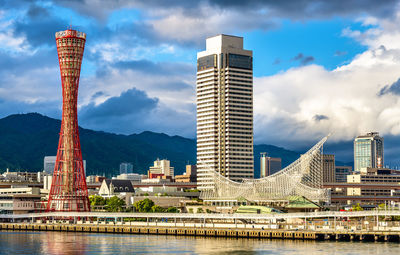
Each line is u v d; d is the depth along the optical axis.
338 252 198.62
